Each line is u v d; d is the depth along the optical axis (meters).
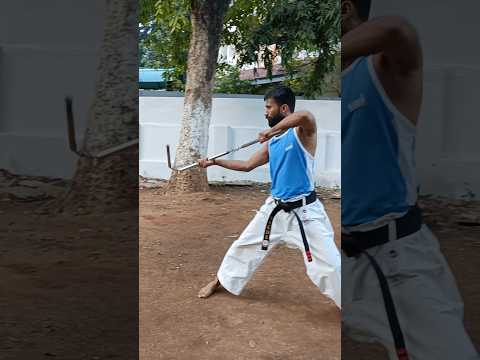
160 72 11.03
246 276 3.83
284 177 3.44
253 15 9.02
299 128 3.39
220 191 7.76
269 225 3.61
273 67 10.46
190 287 4.24
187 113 7.68
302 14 8.34
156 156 8.46
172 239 5.55
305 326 3.53
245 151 8.20
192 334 3.42
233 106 8.19
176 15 8.16
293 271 4.64
